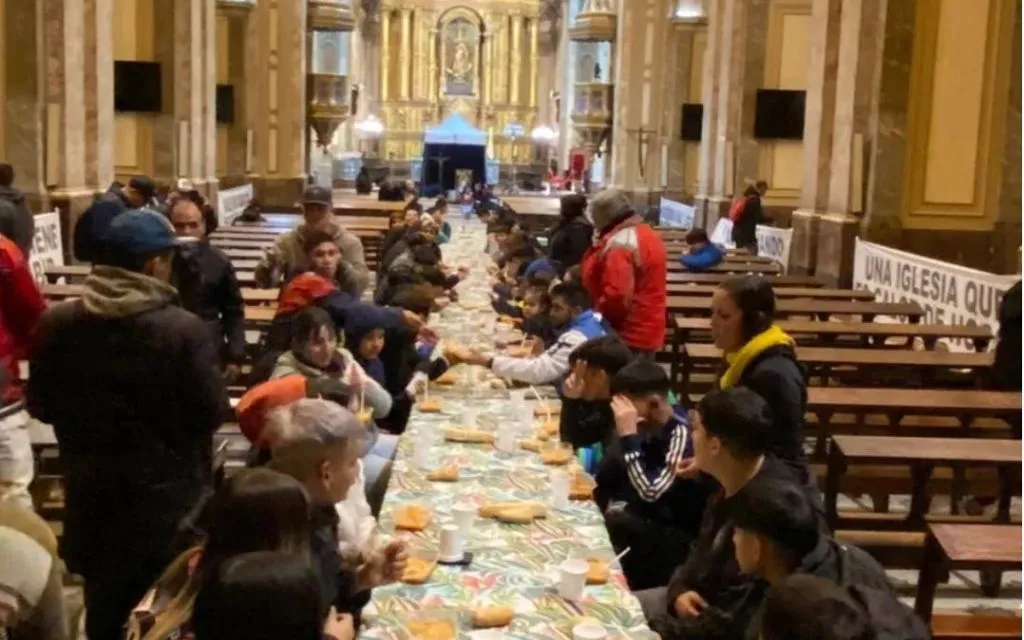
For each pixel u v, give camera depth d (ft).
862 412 20.51
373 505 16.11
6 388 13.88
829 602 6.84
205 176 55.47
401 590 10.69
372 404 16.51
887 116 38.55
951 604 18.54
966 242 39.34
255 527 7.88
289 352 15.61
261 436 11.04
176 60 51.93
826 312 31.14
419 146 105.19
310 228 22.81
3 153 34.53
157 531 12.12
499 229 43.55
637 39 73.77
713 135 59.11
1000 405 20.29
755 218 49.24
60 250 33.88
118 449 12.03
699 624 10.61
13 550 7.97
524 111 106.11
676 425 14.56
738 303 14.90
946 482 20.67
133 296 11.79
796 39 55.16
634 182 74.59
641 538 14.46
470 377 19.70
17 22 34.12
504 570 11.21
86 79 37.52
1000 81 38.78
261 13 66.44
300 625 6.22
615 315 21.93
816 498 11.46
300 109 67.67
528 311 24.04
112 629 12.53
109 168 38.96
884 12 38.06
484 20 105.91
